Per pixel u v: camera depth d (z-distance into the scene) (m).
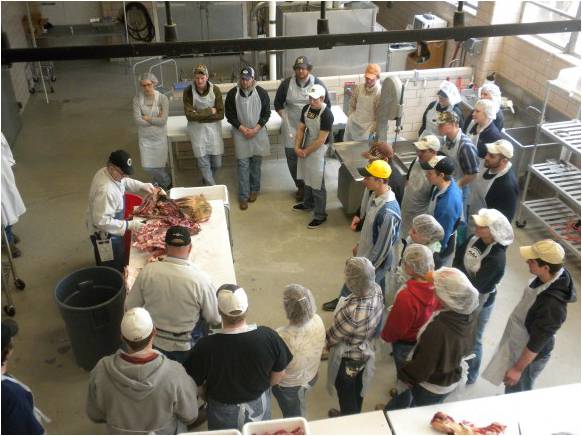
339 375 2.87
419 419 2.39
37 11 9.02
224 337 2.37
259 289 4.47
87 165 6.34
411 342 2.82
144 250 3.50
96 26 8.69
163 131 5.24
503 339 3.10
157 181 5.52
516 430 2.33
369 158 4.17
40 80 8.62
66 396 3.52
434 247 3.32
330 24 6.47
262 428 2.24
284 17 6.28
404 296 2.73
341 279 4.61
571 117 5.21
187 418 2.40
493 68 6.25
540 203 5.17
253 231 5.21
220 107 5.13
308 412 3.42
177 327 2.89
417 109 6.26
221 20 7.84
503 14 5.95
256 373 2.41
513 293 4.45
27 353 3.84
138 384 2.20
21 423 2.18
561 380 3.67
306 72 5.03
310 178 5.05
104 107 7.89
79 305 3.74
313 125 4.83
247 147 5.25
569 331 4.08
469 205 4.32
